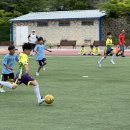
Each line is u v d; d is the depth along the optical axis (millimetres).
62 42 63531
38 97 14281
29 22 69812
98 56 44688
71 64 33312
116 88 18594
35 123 11398
